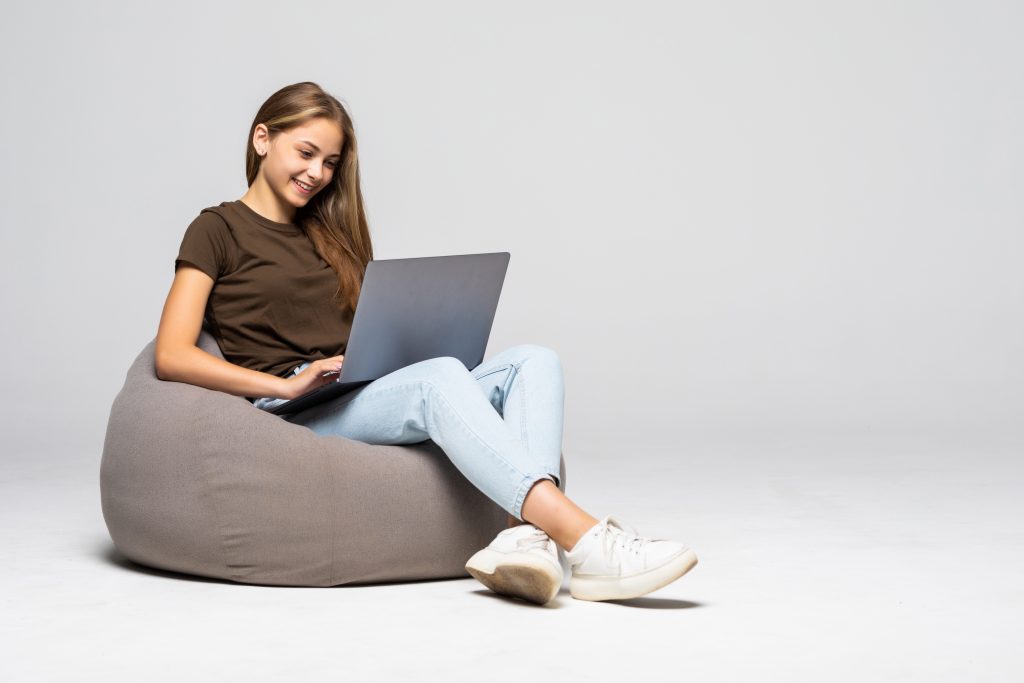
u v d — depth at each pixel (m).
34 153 6.21
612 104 6.75
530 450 2.08
